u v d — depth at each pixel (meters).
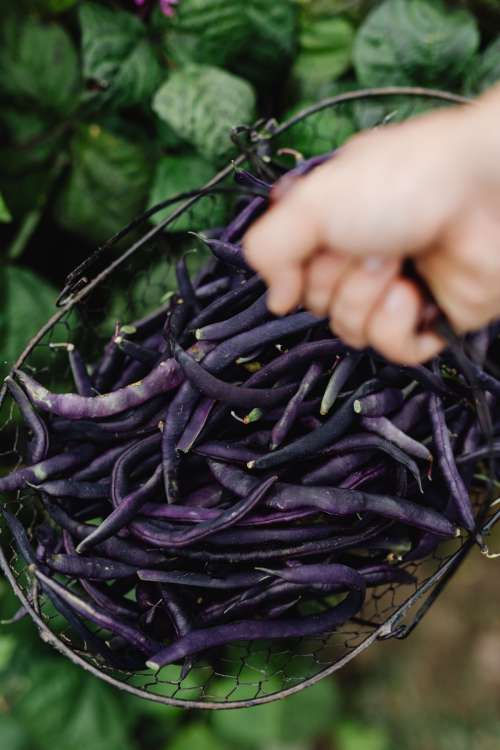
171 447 0.68
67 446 0.72
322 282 0.52
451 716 1.17
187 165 0.98
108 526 0.67
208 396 0.67
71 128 0.98
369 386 0.67
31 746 1.00
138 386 0.69
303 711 1.08
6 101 0.97
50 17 0.96
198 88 0.93
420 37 0.94
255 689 1.03
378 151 0.48
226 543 0.67
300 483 0.68
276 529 0.67
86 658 0.73
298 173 0.69
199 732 1.06
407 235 0.48
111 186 0.99
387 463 0.69
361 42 0.95
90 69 0.93
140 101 0.96
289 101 1.00
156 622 0.71
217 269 0.75
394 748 1.14
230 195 0.94
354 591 0.70
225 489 0.69
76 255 1.05
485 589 1.21
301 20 0.98
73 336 0.98
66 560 0.69
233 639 0.68
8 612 1.02
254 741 1.05
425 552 0.71
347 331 0.53
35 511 0.77
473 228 0.48
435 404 0.68
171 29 0.95
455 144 0.47
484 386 0.68
